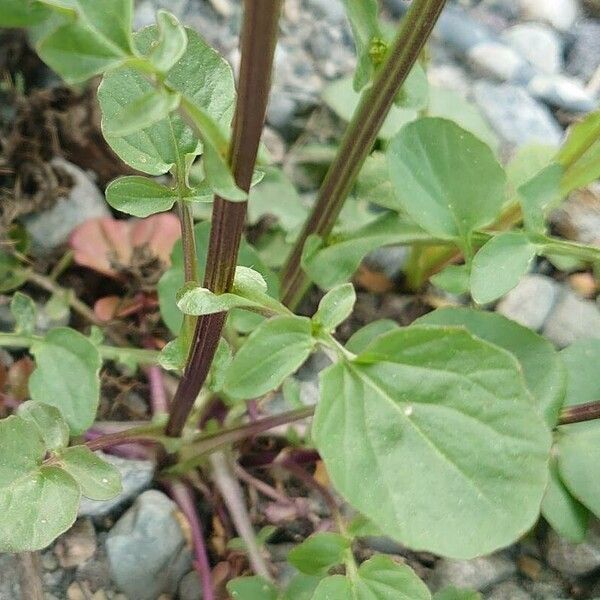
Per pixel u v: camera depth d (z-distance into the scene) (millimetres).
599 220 194
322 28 235
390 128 194
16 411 167
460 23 232
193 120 83
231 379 96
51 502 110
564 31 240
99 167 202
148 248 184
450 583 157
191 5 230
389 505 96
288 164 214
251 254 150
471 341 97
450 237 142
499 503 96
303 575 134
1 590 149
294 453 169
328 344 100
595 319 188
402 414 99
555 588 160
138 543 153
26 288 192
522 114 220
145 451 162
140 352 169
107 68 77
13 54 204
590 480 141
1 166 191
